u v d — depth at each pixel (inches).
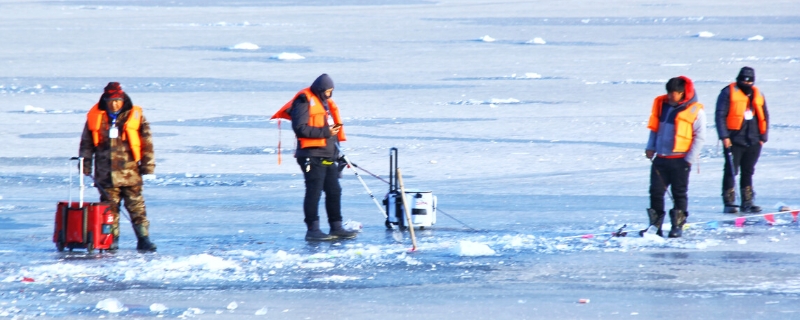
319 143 610.2
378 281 473.7
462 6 5644.7
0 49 2854.3
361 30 3814.0
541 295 440.8
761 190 823.7
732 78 1980.8
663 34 3501.5
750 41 3095.5
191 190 847.1
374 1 6269.7
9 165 1002.1
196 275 486.6
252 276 484.1
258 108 1557.6
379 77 2095.2
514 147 1128.2
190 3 6151.6
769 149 1080.2
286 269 503.8
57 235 561.0
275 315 402.9
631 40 3238.2
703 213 717.3
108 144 568.1
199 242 599.8
